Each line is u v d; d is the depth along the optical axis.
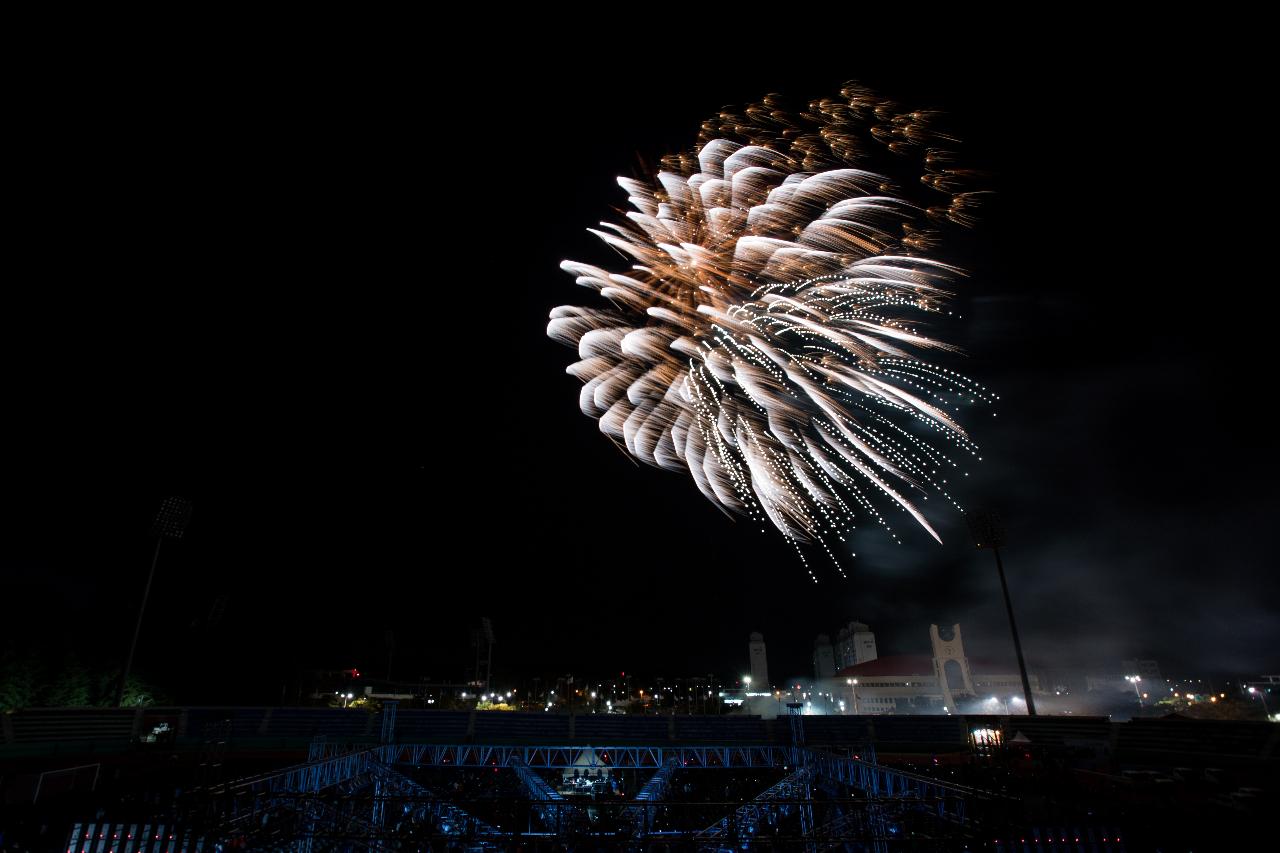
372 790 34.41
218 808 13.91
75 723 39.00
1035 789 18.47
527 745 43.75
